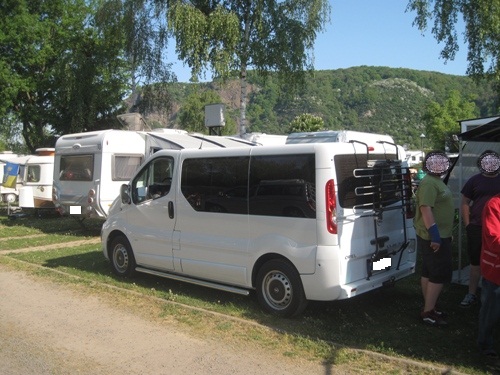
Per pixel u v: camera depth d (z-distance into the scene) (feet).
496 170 19.53
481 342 14.93
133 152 43.29
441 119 179.52
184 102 157.69
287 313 18.89
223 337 17.65
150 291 23.45
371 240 19.17
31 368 15.46
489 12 56.08
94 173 41.78
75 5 79.05
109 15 71.41
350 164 18.70
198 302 21.52
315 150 18.16
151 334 18.22
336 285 17.62
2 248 36.70
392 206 20.42
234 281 20.77
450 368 14.44
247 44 60.70
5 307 21.83
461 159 24.23
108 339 17.84
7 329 19.02
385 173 20.21
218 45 57.36
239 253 20.27
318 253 17.74
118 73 78.54
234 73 59.62
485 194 19.74
